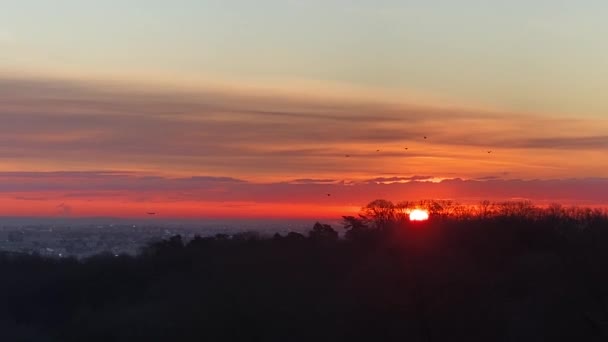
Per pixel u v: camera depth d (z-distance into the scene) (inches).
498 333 1389.0
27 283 2149.4
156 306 1806.1
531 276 1533.0
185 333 1626.5
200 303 1704.0
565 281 1438.2
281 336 1542.8
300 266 1878.7
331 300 1604.3
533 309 1406.3
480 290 1509.6
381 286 1555.1
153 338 1665.8
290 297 1664.6
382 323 1491.1
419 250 1765.5
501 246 1787.6
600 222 1763.0
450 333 1433.3
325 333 1514.5
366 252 1884.8
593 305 1352.1
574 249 1535.4
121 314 1819.6
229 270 1902.1
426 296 1492.4
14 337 1814.7
